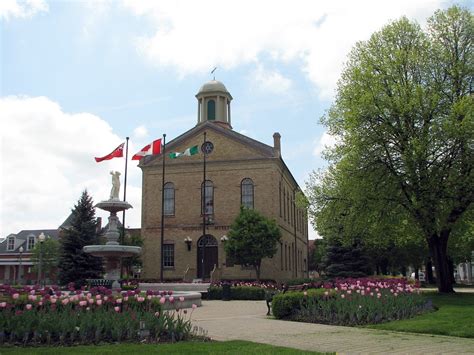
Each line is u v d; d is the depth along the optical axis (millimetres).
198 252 47312
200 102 56375
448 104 26016
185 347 10258
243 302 28109
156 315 12695
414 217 26734
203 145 48688
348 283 21109
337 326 15445
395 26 28438
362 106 26266
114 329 11602
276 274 45750
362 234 29516
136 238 48156
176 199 48531
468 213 27875
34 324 11438
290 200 58562
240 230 40594
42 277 65188
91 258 42750
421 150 24281
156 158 49781
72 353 9430
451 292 28188
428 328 14203
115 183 26781
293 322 16719
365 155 26688
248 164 47500
